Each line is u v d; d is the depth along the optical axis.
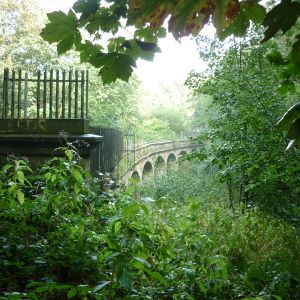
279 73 2.14
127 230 3.20
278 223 7.97
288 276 4.39
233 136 9.13
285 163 7.16
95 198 4.70
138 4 1.16
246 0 1.36
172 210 5.18
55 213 3.91
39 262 3.20
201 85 10.72
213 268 4.02
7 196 3.98
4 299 2.12
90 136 6.53
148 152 28.22
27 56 18.98
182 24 1.20
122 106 23.62
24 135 6.52
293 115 1.65
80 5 1.68
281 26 1.16
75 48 1.86
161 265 3.83
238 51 9.86
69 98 6.86
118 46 1.82
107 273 3.40
